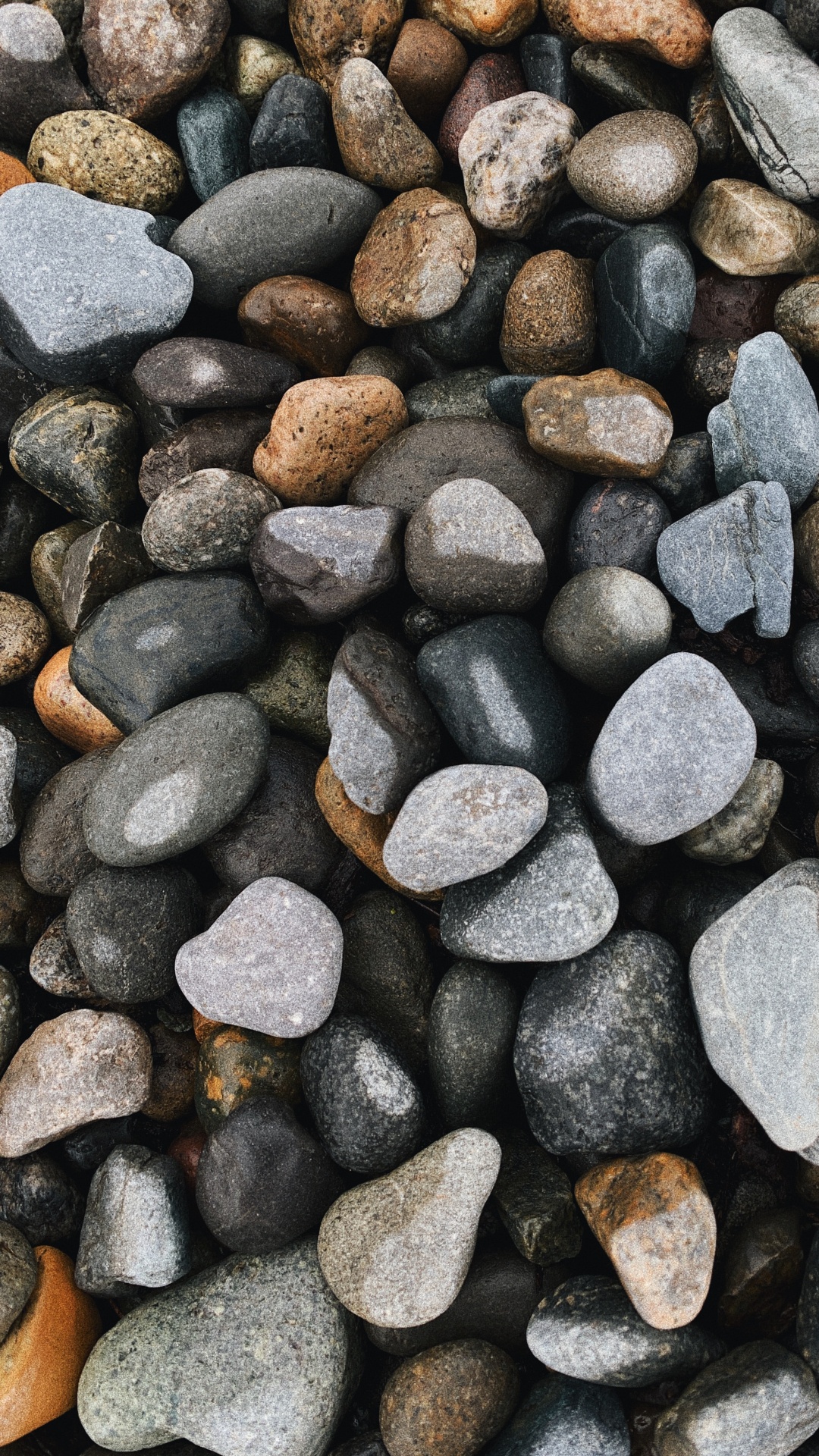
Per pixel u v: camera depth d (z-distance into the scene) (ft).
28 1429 6.66
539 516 7.18
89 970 7.04
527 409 7.00
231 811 7.02
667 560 6.86
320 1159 6.65
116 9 8.06
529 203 7.66
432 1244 6.06
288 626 7.89
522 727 6.58
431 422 7.35
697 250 7.63
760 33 7.27
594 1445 5.79
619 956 6.47
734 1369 5.78
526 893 6.36
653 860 7.07
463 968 6.73
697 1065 6.46
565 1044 6.30
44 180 8.43
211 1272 6.75
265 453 7.50
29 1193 7.13
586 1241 6.62
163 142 8.68
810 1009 6.20
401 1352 6.45
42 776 8.17
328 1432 6.37
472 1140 6.30
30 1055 7.16
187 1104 7.52
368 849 7.03
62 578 8.00
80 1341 6.97
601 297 7.53
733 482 7.03
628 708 6.42
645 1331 5.79
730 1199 6.47
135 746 6.97
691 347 7.48
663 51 7.54
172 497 7.25
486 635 6.75
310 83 8.07
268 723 7.30
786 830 7.07
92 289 7.72
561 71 7.90
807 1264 6.04
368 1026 6.82
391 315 7.74
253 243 7.87
